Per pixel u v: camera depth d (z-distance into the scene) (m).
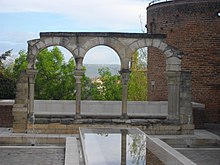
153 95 33.03
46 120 23.70
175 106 24.31
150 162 15.08
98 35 24.30
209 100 29.53
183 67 30.12
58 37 24.11
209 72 29.48
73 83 49.22
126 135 20.02
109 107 28.52
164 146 16.91
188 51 29.94
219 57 29.36
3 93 34.78
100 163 14.68
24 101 23.58
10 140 21.75
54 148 19.88
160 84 32.03
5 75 39.97
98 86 54.47
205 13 29.39
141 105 28.86
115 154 16.14
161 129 24.05
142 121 24.19
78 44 24.20
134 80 47.19
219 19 29.25
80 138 18.23
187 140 21.81
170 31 30.78
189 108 24.31
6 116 26.00
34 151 19.16
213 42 29.39
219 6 29.19
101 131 20.67
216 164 16.66
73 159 15.32
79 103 24.17
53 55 49.09
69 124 23.72
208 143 21.84
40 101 28.28
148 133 23.98
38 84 48.19
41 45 24.05
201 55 29.58
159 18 31.56
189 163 13.77
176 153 15.46
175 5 30.34
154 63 32.72
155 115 27.53
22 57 48.69
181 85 24.39
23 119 23.55
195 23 29.66
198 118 26.58
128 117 27.17
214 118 29.47
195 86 29.80
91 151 16.42
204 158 17.88
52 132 23.64
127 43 24.47
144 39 24.50
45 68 48.31
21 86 23.59
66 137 20.98
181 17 30.12
